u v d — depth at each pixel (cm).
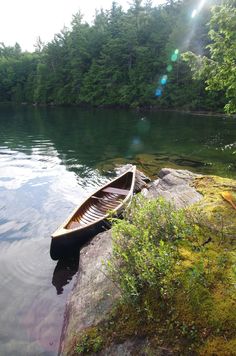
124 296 352
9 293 550
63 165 1430
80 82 5281
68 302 461
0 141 2052
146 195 771
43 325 471
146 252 350
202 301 323
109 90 4809
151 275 336
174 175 847
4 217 850
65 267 626
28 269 621
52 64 5844
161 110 4172
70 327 393
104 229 690
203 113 3616
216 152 1603
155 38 4397
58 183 1157
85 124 2884
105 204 865
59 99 5516
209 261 371
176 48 3975
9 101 6969
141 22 4719
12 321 482
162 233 416
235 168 1277
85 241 661
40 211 894
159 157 1534
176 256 380
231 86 1053
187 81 3891
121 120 3153
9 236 748
